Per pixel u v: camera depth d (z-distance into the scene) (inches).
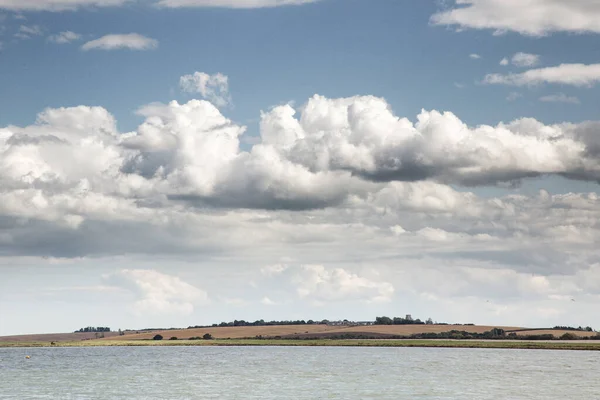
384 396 4515.3
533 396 4493.1
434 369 6771.7
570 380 5526.6
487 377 5821.9
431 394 4606.3
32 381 5679.1
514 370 6619.1
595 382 5349.4
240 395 4618.6
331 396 4527.6
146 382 5536.4
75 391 4906.5
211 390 4916.3
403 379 5659.5
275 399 4394.7
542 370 6594.5
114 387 5152.6
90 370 6943.9
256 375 6127.0
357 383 5329.7
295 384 5280.5
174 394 4699.8
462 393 4655.5
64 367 7480.3
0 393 4817.9
